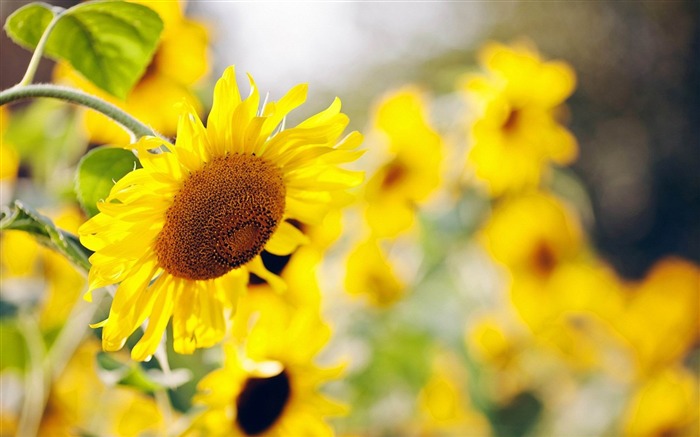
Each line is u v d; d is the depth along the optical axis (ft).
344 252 5.53
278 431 4.43
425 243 5.84
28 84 3.80
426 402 5.71
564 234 6.12
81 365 5.06
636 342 6.98
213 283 3.94
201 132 3.79
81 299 4.63
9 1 6.93
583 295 6.59
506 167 5.71
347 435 5.39
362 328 5.37
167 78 4.97
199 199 3.81
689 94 19.83
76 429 4.74
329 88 20.10
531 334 6.25
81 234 3.69
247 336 4.42
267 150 3.87
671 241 19.13
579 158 19.74
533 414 6.94
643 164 19.76
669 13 19.98
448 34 21.80
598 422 6.89
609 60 20.43
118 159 3.89
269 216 3.88
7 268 5.09
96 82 4.15
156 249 3.83
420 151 5.54
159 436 4.75
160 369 4.65
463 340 5.89
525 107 5.74
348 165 5.56
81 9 3.99
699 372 7.90
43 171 5.15
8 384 5.07
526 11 21.45
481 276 5.98
